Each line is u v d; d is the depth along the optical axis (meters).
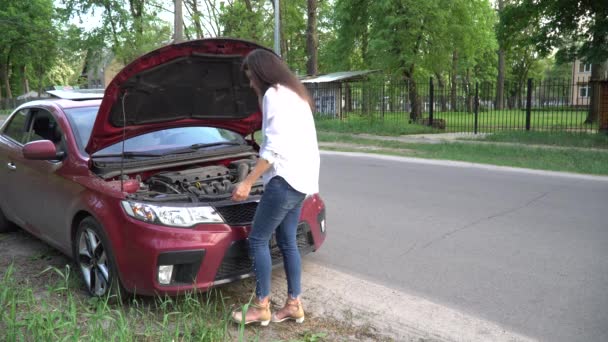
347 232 6.09
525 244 5.58
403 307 4.02
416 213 6.96
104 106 3.81
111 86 3.67
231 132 5.43
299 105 3.33
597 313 3.88
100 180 4.08
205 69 4.00
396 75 24.62
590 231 6.05
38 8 51.50
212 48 3.79
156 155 4.60
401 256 5.22
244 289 4.31
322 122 23.72
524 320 3.79
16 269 4.84
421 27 25.20
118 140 4.29
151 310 3.92
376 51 25.84
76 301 4.11
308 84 26.78
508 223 6.43
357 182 9.35
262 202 3.40
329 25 40.69
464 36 25.72
